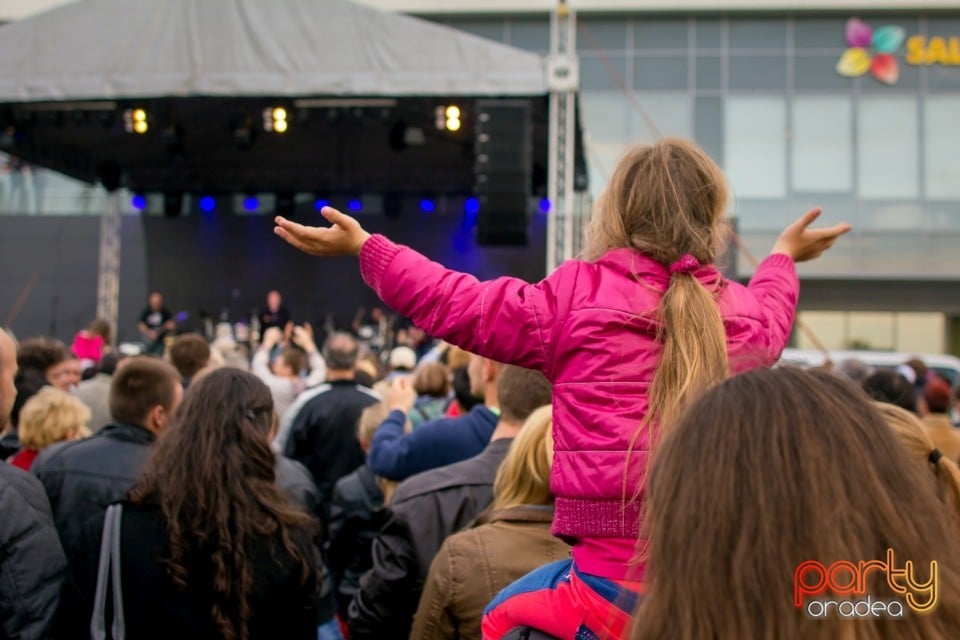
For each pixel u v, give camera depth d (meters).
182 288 18.47
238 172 17.14
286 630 2.26
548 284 1.67
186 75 9.45
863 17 19.33
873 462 0.96
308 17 9.48
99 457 2.89
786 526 0.93
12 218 19.28
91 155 15.82
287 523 2.27
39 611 2.15
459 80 9.47
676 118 19.28
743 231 19.16
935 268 19.08
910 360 7.44
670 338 1.51
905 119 19.27
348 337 5.05
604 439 1.51
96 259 19.05
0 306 19.05
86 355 7.73
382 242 1.77
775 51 19.39
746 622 0.92
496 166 10.07
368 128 14.27
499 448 2.72
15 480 2.26
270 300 16.12
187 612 2.13
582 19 19.47
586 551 1.52
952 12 19.16
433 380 4.91
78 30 9.62
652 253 1.66
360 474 3.90
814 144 19.28
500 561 2.18
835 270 19.28
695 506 0.97
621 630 1.41
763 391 1.01
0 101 9.64
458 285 1.70
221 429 2.25
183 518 2.15
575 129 11.69
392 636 2.69
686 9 19.09
